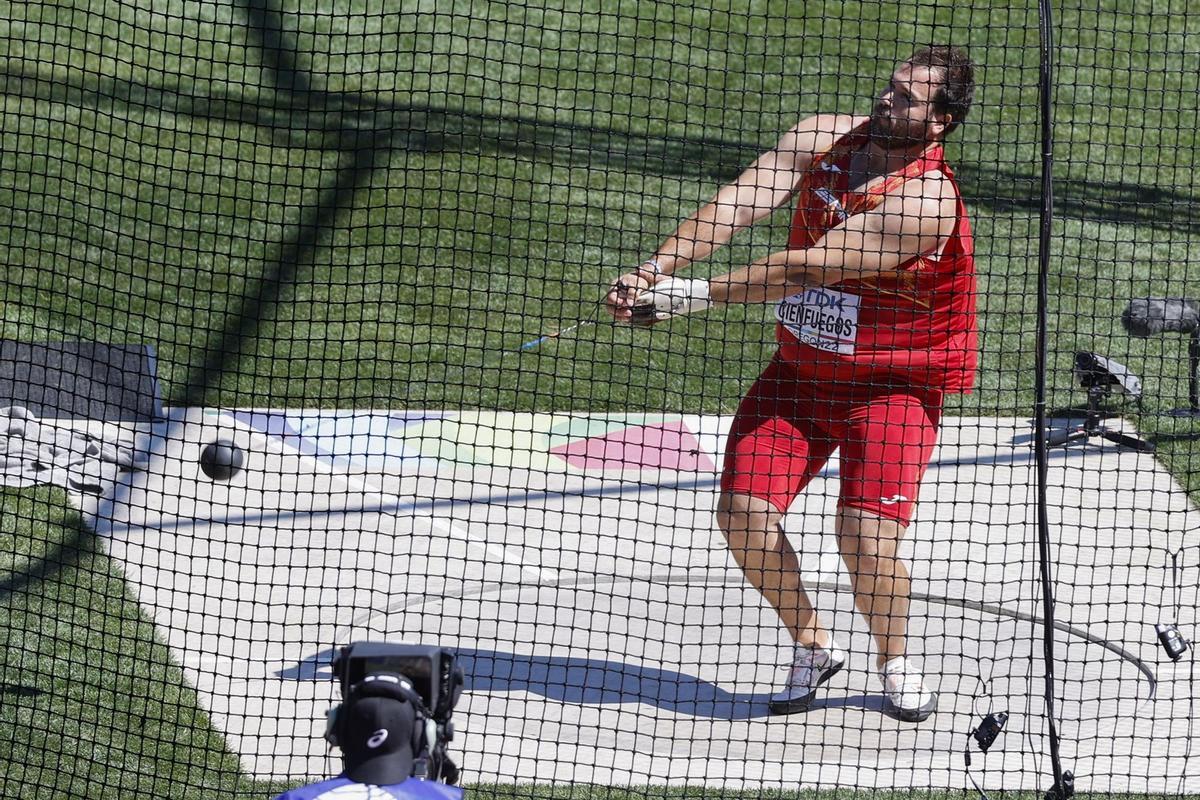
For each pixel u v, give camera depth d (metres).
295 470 27.64
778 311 20.33
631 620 23.09
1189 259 39.16
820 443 20.44
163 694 20.55
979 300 36.06
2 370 30.19
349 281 35.44
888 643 20.41
